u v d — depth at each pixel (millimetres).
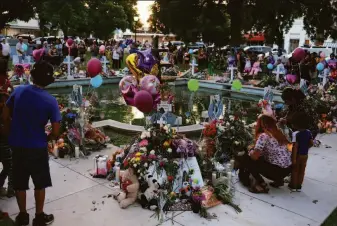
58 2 36938
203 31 28047
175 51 25734
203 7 26781
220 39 29188
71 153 6004
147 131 4988
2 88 4199
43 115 3531
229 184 4801
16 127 3525
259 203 4582
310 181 5379
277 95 13516
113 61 20000
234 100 13523
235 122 6074
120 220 3996
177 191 4551
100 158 5207
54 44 22766
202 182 4738
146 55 7648
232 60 18953
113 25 46500
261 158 4855
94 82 7270
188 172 4703
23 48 15930
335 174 5684
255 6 24844
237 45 26344
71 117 6145
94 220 3975
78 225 3857
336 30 26094
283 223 4090
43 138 3617
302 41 39250
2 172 4301
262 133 4852
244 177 5059
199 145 5824
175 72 16875
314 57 17375
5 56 14039
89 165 5637
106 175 5168
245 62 19562
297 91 6051
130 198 4340
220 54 25219
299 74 14031
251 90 14773
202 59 24000
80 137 6098
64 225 3844
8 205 4234
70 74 15344
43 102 3520
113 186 4879
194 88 7113
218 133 5918
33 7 30438
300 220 4184
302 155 4867
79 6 38812
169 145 4711
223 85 15688
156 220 4023
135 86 7465
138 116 9812
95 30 46469
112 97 12727
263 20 26562
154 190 4309
